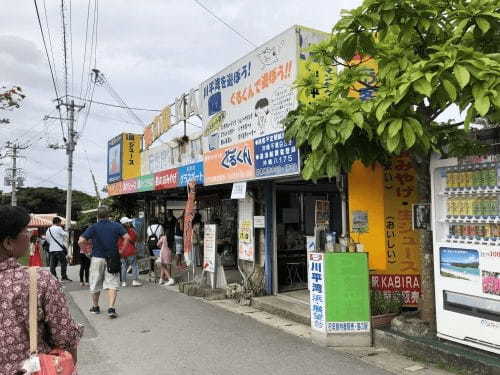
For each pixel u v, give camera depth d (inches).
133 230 458.0
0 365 86.7
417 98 180.7
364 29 197.8
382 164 244.7
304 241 410.0
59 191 2234.3
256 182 370.0
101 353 232.7
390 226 271.0
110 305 315.3
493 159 191.8
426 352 207.6
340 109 195.5
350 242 251.6
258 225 366.6
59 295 94.3
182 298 384.5
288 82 302.4
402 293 268.4
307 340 249.9
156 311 332.5
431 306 224.8
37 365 85.9
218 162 384.5
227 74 381.1
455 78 165.9
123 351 235.6
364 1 184.5
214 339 254.8
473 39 189.0
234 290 372.5
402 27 188.7
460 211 206.7
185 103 469.1
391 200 271.3
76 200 2249.0
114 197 748.0
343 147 215.9
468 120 167.5
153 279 495.5
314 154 217.0
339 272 239.3
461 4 183.8
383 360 213.6
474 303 196.9
